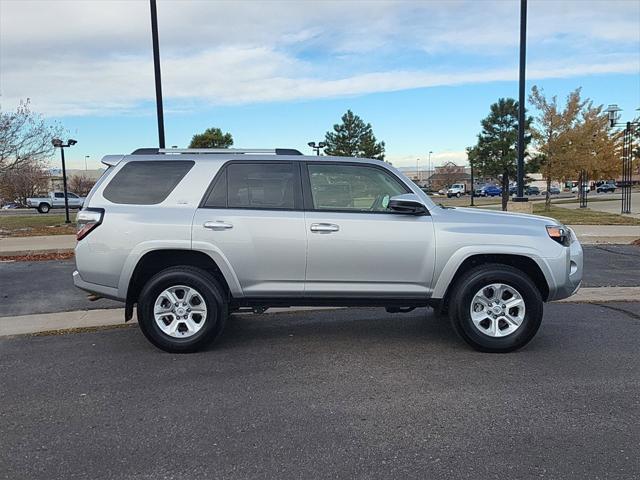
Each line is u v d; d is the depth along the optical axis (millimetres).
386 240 5094
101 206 5207
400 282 5168
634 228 16172
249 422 3740
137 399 4156
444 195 75375
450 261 5117
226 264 5102
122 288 5137
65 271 10227
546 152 26672
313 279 5156
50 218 27188
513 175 31469
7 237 15758
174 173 5309
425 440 3453
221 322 5203
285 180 5270
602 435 3492
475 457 3232
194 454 3305
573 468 3094
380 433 3557
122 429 3652
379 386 4371
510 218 5387
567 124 26281
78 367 4898
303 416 3826
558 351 5227
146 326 5160
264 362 4984
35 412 3945
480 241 5109
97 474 3090
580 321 6328
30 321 6547
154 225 5078
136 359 5105
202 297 5148
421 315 6766
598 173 31234
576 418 3744
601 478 2988
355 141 40688
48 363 5020
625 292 7918
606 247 13055
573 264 5434
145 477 3053
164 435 3559
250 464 3182
